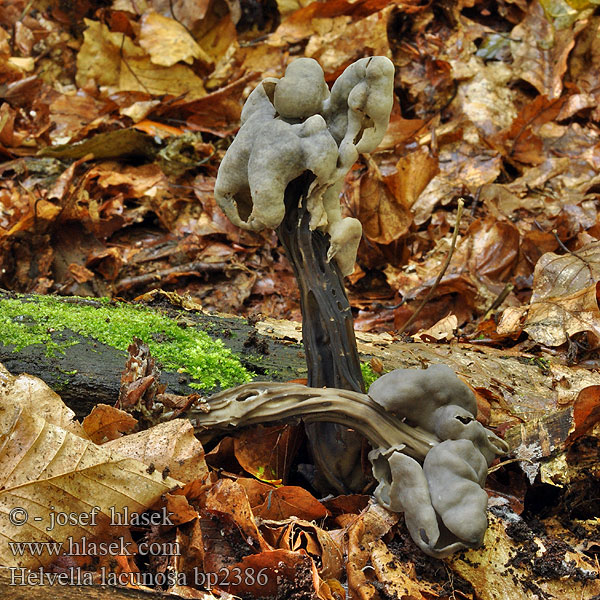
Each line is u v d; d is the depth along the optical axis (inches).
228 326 26.9
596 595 24.2
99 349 25.6
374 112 24.1
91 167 37.8
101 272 33.4
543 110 40.5
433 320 31.3
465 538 23.8
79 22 45.6
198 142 39.5
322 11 43.0
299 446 25.5
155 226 36.9
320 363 25.0
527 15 43.6
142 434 24.3
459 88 41.6
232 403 24.9
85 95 42.2
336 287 24.8
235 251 35.0
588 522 25.0
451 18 44.2
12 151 39.1
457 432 24.4
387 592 23.9
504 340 28.7
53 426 23.6
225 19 44.1
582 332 28.1
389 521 24.4
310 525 24.2
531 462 25.2
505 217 34.1
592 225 33.7
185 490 24.1
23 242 32.8
